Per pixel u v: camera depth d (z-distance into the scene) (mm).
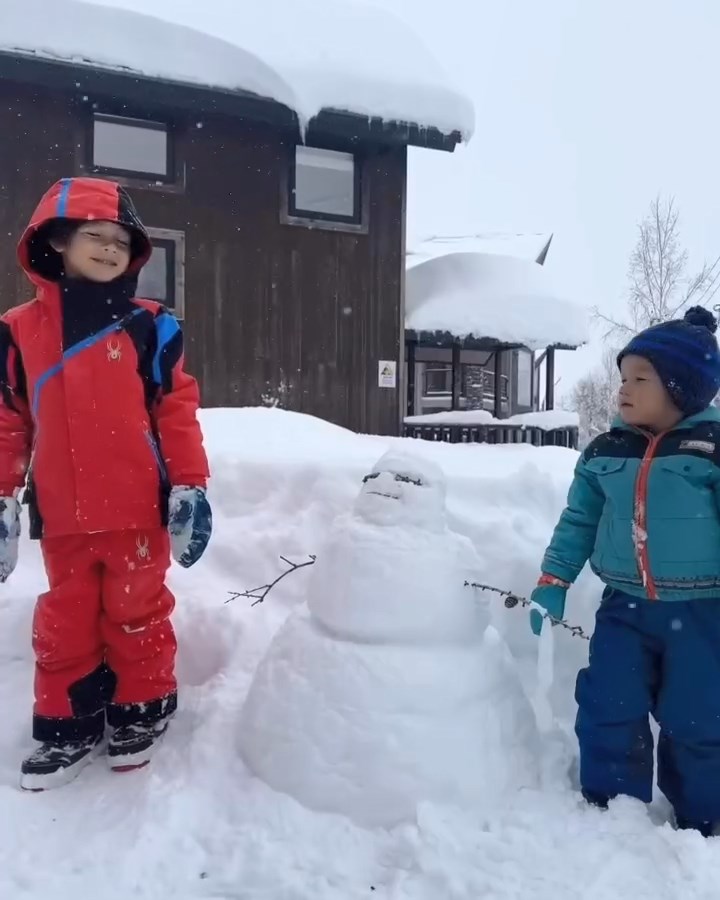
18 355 2422
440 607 2213
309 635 2332
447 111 9930
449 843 1894
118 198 2471
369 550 2250
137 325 2471
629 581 2291
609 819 2084
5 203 8398
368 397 10367
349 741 2094
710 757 2162
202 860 1949
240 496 3543
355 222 10312
